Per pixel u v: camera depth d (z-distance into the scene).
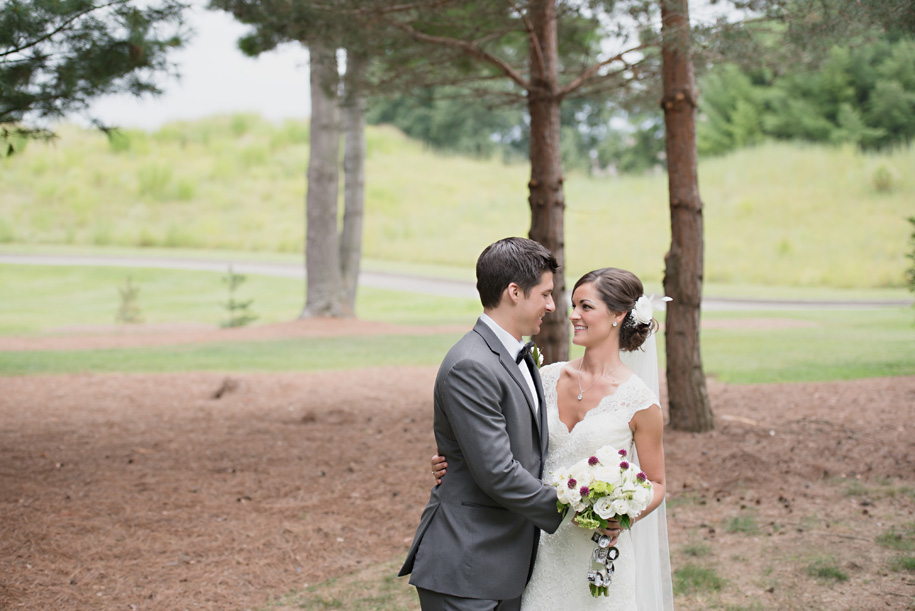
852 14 5.61
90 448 7.33
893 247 30.36
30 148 46.72
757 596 4.04
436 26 7.81
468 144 57.22
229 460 6.98
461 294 28.56
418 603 4.08
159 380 11.80
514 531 2.48
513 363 2.51
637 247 34.44
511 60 9.91
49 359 14.05
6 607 3.87
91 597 4.05
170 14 5.20
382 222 41.66
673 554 4.68
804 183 38.25
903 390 9.70
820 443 7.21
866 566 4.35
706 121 47.44
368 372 12.90
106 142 49.00
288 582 4.38
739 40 6.19
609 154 54.56
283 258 36.62
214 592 4.20
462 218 42.12
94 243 39.81
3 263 33.75
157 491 5.93
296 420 8.88
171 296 28.78
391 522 5.37
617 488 2.33
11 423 8.48
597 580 2.52
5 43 4.79
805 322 18.97
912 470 6.23
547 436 2.63
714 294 26.91
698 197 7.64
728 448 7.04
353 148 21.58
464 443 2.34
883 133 40.38
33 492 5.76
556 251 7.95
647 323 2.75
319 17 6.97
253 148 49.25
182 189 44.28
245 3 6.74
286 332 18.83
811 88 42.97
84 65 5.19
